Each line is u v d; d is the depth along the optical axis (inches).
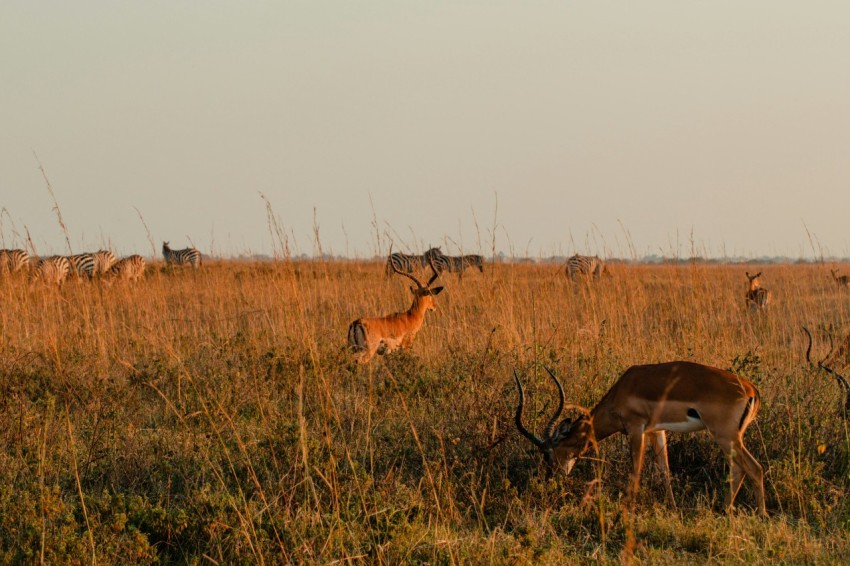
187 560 578.2
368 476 672.4
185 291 1921.8
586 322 1304.1
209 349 1213.7
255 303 1640.0
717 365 1084.5
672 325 1392.7
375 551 576.1
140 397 995.3
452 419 860.0
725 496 746.8
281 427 781.9
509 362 1051.3
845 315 1697.8
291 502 666.8
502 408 827.4
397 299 1766.7
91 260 2738.7
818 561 585.9
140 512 626.5
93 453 765.3
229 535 600.1
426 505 678.5
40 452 748.0
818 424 816.3
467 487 724.0
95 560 555.8
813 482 721.6
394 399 946.1
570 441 759.1
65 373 1014.4
